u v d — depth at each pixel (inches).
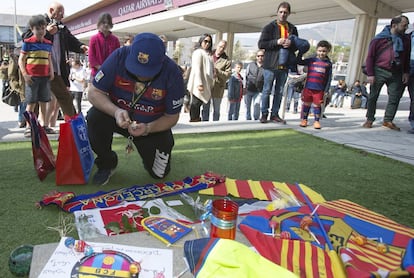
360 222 71.9
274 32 180.1
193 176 107.3
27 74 135.6
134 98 90.9
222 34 642.2
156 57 81.0
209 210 74.3
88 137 96.7
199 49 202.7
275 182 102.7
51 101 153.3
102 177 96.9
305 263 55.6
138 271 51.9
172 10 614.9
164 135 99.0
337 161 131.8
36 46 135.2
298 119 223.0
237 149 142.2
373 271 53.0
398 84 189.6
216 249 50.4
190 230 66.7
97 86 89.7
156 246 61.1
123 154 125.6
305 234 65.2
